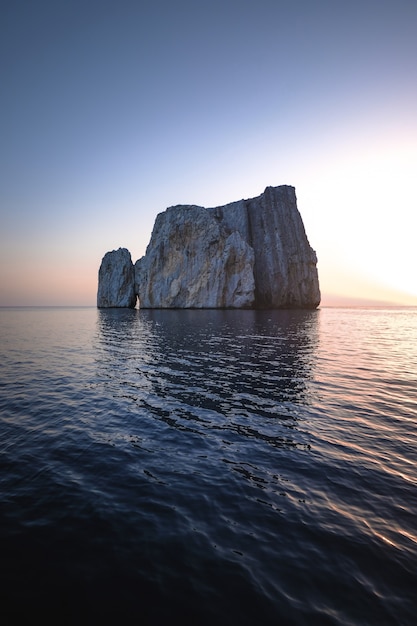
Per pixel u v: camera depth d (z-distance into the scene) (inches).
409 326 2022.6
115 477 291.7
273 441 367.9
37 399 531.8
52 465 314.0
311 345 1107.9
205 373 706.8
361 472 296.0
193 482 282.7
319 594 169.9
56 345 1164.5
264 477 290.2
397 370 725.3
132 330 1674.5
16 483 279.9
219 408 483.8
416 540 209.5
